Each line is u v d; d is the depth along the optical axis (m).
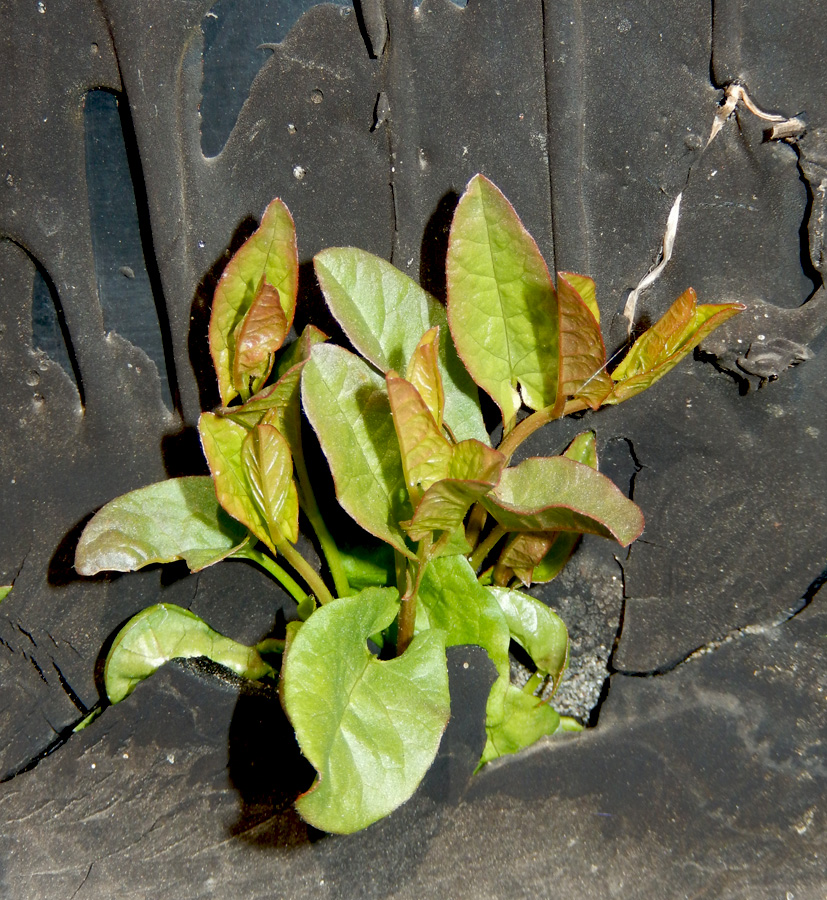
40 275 0.33
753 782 0.32
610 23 0.31
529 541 0.32
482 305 0.31
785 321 0.33
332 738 0.29
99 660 0.35
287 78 0.32
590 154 0.32
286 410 0.31
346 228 0.33
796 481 0.33
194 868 0.31
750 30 0.31
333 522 0.35
